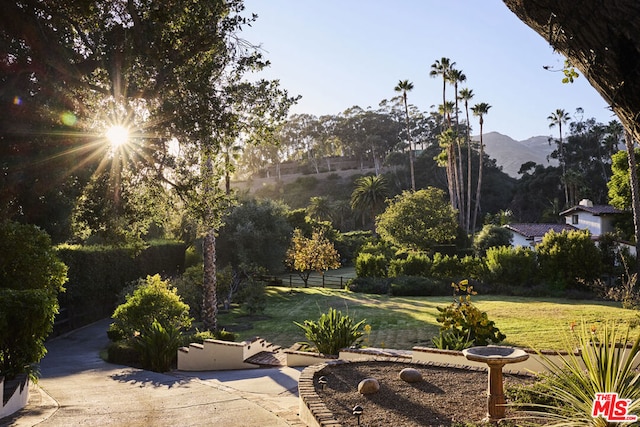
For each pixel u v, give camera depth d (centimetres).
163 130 871
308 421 624
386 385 746
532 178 8031
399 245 4653
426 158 9494
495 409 580
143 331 1552
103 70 800
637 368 695
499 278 3173
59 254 2228
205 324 2067
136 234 1127
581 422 420
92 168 939
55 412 783
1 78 750
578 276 2883
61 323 2216
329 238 5838
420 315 2356
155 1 801
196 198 984
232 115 934
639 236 2994
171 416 723
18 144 755
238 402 819
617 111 203
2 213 849
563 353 862
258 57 923
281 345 1845
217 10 873
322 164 12212
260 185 11350
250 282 2739
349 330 1276
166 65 845
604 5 189
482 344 1197
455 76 6000
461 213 6003
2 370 887
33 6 752
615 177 3728
